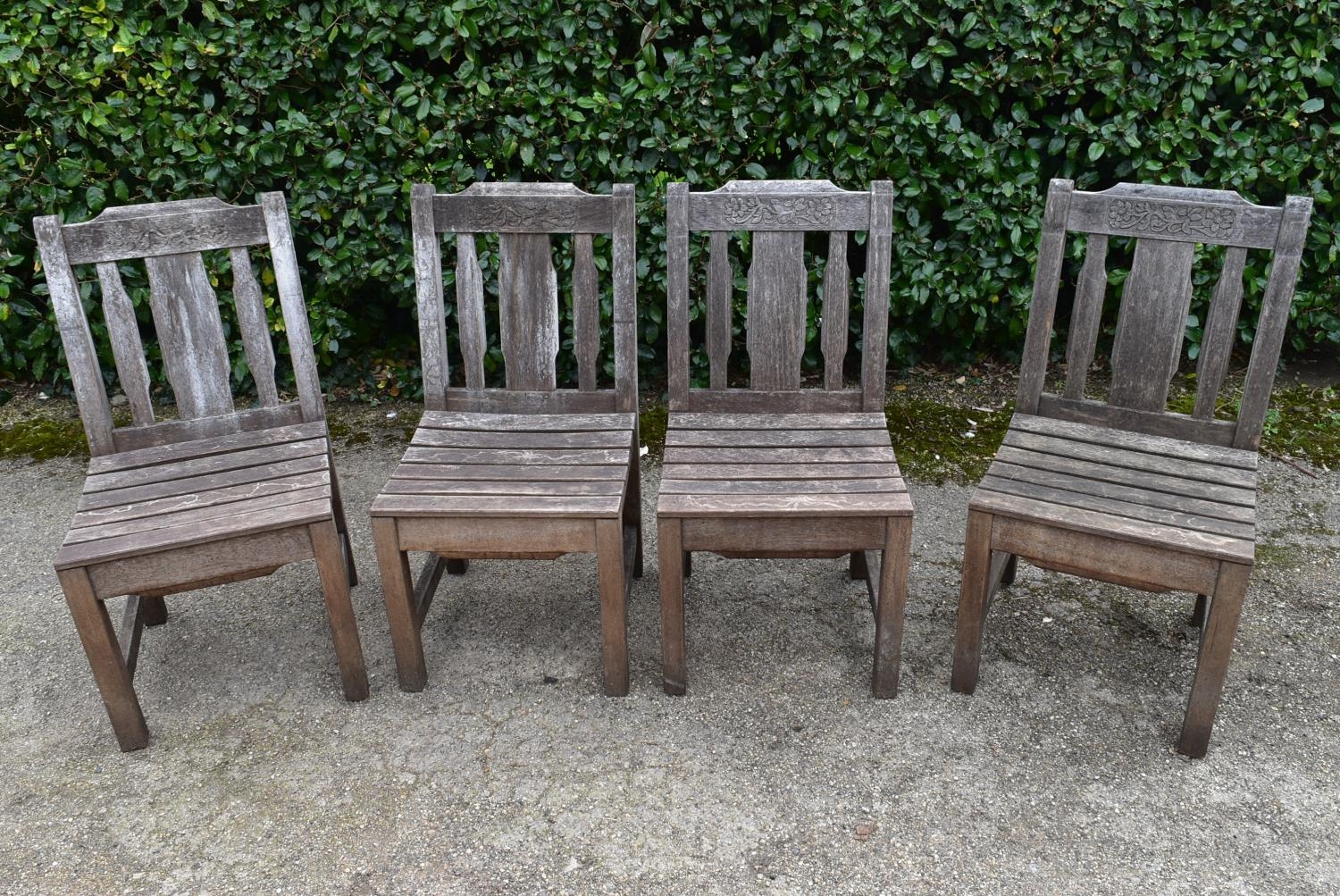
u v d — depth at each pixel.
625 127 3.35
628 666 2.35
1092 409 2.38
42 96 3.32
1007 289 3.64
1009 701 2.30
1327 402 3.61
